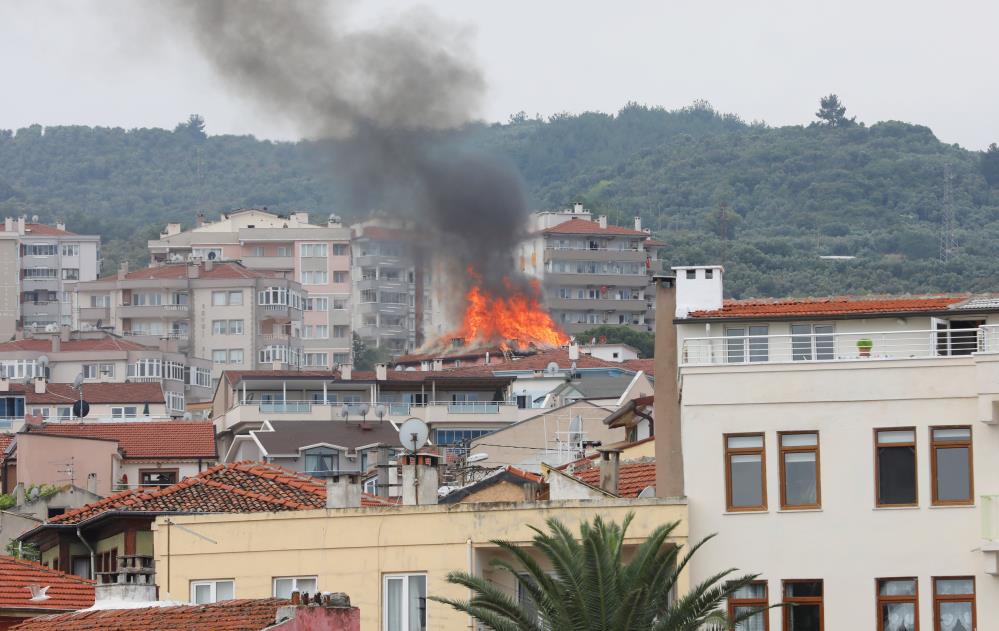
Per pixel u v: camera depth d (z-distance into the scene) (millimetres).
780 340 109125
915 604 101188
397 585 105062
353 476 113625
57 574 112438
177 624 86188
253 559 107188
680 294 113562
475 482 120875
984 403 101875
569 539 91125
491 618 88438
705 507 103438
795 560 102438
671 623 88562
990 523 100562
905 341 107438
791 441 103875
